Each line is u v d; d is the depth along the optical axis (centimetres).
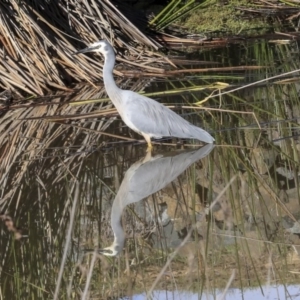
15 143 1328
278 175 1187
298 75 1706
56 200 1082
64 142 1321
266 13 2384
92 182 1142
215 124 1394
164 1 2333
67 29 1778
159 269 877
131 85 1700
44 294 817
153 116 1224
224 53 2011
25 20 1667
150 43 1898
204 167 1197
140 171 1173
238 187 1132
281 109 1473
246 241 930
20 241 955
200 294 782
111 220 988
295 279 845
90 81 1689
